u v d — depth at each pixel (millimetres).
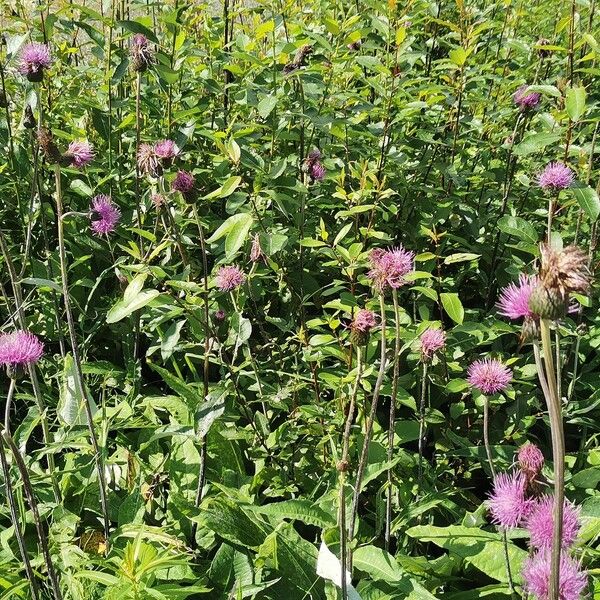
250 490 891
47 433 863
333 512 818
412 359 964
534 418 938
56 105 1325
